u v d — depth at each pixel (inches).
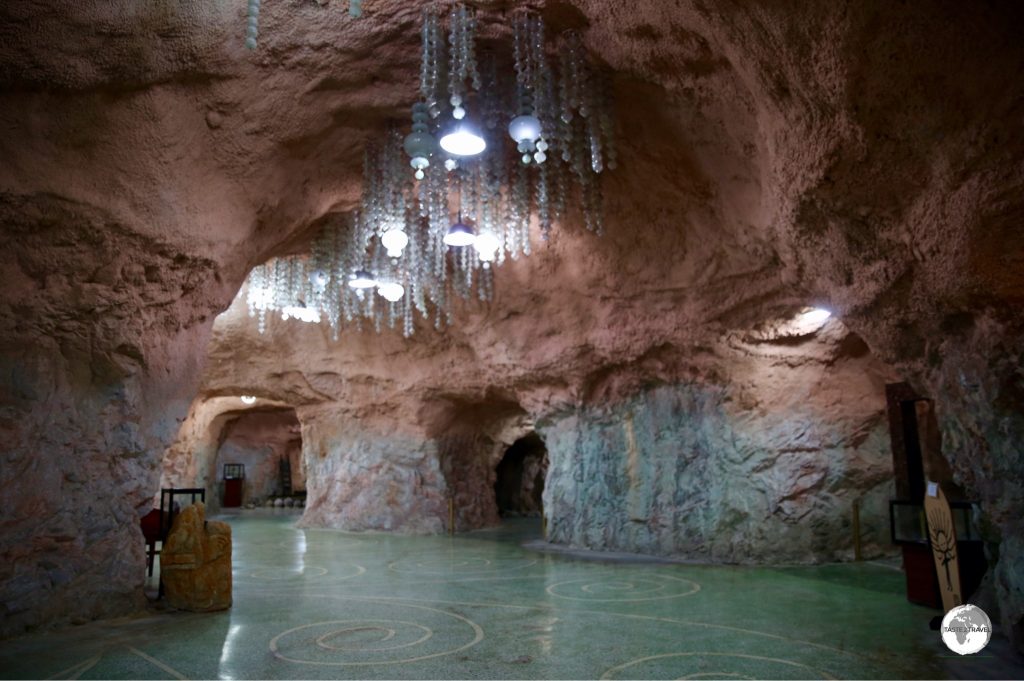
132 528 253.9
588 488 467.2
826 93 168.6
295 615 250.8
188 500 737.0
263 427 985.5
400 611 258.2
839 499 388.5
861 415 386.6
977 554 258.7
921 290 206.1
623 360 434.3
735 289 349.4
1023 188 152.6
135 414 252.4
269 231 296.7
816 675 177.3
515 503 853.8
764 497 392.2
